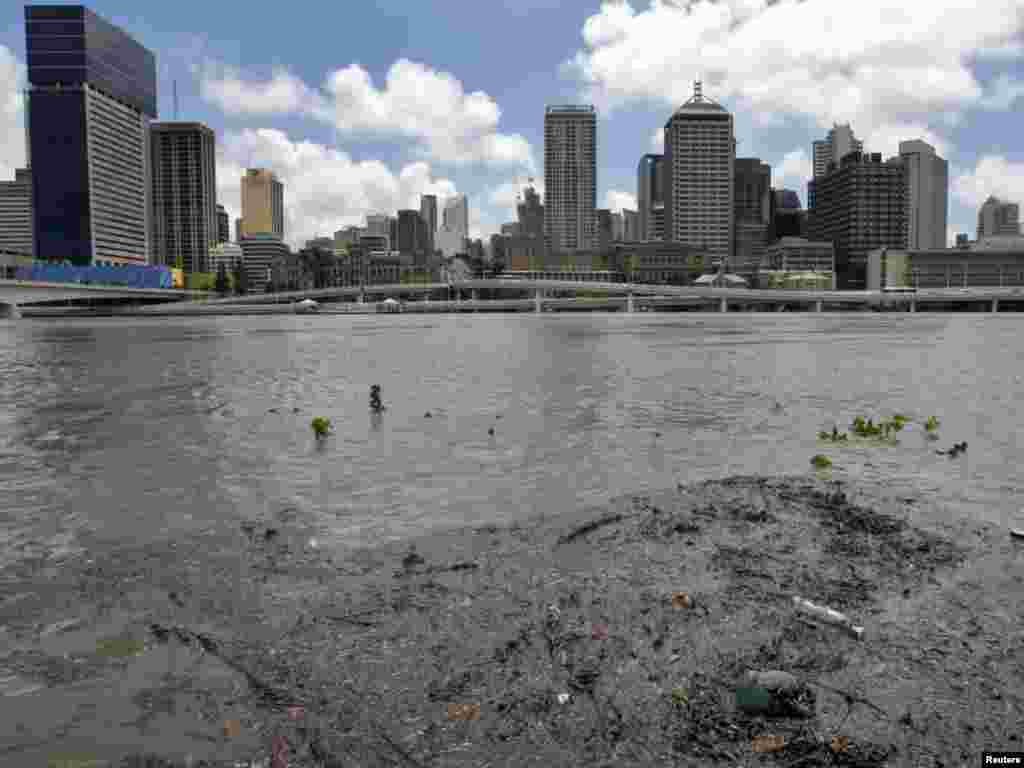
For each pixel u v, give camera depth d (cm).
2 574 720
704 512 909
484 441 1485
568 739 438
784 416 1831
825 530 833
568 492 1052
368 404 2103
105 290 18988
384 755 425
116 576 713
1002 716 459
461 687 495
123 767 414
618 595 644
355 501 1010
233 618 611
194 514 946
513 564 732
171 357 4484
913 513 905
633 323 12406
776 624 585
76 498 1032
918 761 415
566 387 2539
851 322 12744
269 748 434
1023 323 12012
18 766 416
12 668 532
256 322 14438
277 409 2005
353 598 650
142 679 515
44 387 2669
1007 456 1305
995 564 725
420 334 8162
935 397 2217
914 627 582
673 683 498
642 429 1631
